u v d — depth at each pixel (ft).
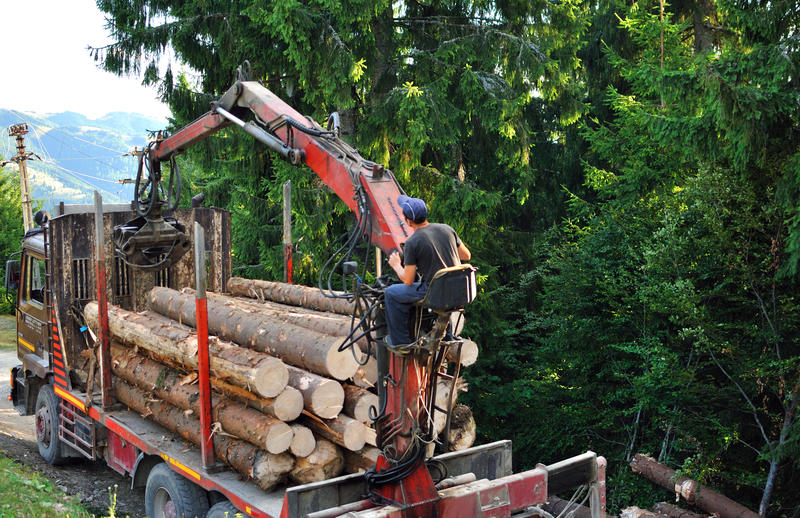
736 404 29.86
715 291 28.73
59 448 30.04
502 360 46.11
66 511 23.50
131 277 29.48
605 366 36.06
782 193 25.04
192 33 42.75
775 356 27.96
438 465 16.67
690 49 46.52
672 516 27.94
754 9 27.04
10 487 24.58
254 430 18.21
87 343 27.55
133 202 26.18
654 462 30.17
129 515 25.80
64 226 27.78
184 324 24.76
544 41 43.70
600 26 56.39
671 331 33.68
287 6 35.76
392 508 14.74
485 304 45.11
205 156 48.11
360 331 19.95
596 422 36.68
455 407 22.16
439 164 48.16
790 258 25.23
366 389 20.29
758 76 25.22
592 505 17.79
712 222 28.58
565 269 37.06
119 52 43.83
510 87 42.83
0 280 125.59
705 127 26.61
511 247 55.01
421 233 14.26
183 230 27.32
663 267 30.71
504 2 44.60
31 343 32.37
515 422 41.88
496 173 58.70
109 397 25.38
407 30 46.91
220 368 19.30
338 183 18.12
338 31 39.42
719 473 28.60
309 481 18.86
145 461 23.27
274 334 20.81
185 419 21.61
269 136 20.16
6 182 136.46
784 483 28.78
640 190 36.29
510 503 16.25
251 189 50.03
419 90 40.34
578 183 60.59
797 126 25.93
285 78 45.11
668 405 31.96
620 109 36.76
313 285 48.03
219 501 20.53
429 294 13.73
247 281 30.86
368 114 42.98
